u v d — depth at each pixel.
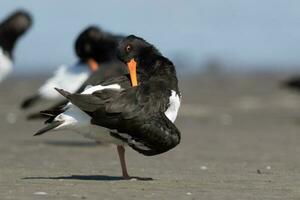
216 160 15.66
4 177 12.11
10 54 24.53
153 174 13.04
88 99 10.84
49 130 10.91
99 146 18.75
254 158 16.16
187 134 22.23
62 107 11.34
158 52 12.67
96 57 21.19
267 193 10.62
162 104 11.27
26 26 24.75
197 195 10.32
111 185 11.12
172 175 12.87
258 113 30.25
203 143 19.56
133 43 12.60
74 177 12.27
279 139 21.02
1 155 16.28
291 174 13.14
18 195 9.93
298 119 28.00
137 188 10.87
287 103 35.34
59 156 16.28
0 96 37.91
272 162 15.34
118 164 14.77
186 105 33.38
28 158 15.74
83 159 15.73
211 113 30.00
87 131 11.12
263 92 41.44
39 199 9.63
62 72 21.16
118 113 10.83
